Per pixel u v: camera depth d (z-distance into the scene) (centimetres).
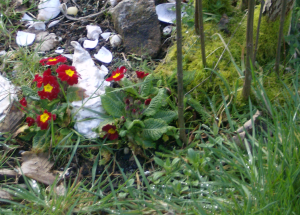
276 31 219
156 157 170
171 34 248
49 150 185
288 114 171
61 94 201
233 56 219
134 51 243
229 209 145
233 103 199
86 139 188
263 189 146
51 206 150
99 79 216
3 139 194
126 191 163
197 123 199
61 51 248
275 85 206
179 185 160
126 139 188
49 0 279
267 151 164
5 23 261
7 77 229
